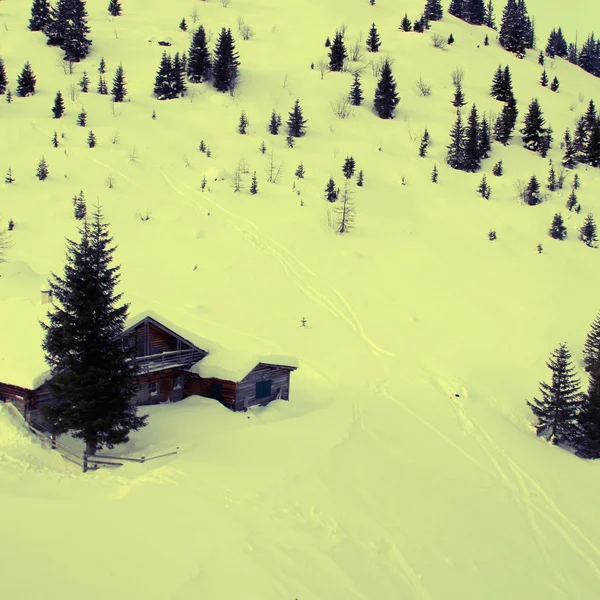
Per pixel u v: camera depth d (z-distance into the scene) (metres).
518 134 103.12
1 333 25.00
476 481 25.38
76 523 14.79
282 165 77.69
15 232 52.22
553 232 67.62
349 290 49.84
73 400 19.88
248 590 12.94
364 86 114.69
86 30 116.38
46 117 83.50
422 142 90.19
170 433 23.62
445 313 47.75
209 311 42.88
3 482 17.58
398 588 15.70
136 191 64.38
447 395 35.75
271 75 116.12
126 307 20.70
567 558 20.75
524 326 46.75
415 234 63.78
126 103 94.94
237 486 18.98
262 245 55.94
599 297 54.03
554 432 33.34
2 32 122.50
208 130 88.06
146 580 12.53
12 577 11.87
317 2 166.50
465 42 149.88
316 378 35.75
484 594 16.95
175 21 145.12
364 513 19.52
